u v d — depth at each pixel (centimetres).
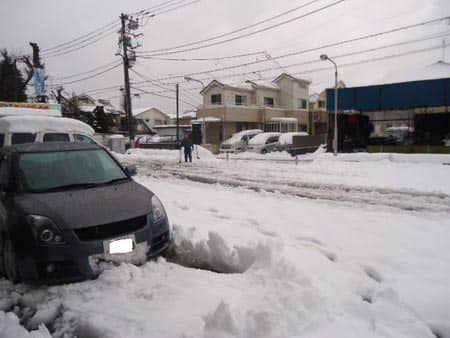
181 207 750
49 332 298
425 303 334
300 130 4191
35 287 364
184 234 513
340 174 1296
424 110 2423
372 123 2666
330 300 328
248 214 677
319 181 1120
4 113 1145
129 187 462
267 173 1352
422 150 2031
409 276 393
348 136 2473
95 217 370
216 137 3669
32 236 352
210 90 3925
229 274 391
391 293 336
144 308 320
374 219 630
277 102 4234
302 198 845
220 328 275
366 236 530
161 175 1338
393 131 2673
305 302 311
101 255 364
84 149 516
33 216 361
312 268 406
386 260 434
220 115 3575
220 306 286
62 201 390
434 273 399
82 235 360
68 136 1005
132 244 384
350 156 1839
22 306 341
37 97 3041
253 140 2711
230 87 3831
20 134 932
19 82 4275
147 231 402
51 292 349
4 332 289
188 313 310
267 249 412
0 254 398
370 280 378
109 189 442
